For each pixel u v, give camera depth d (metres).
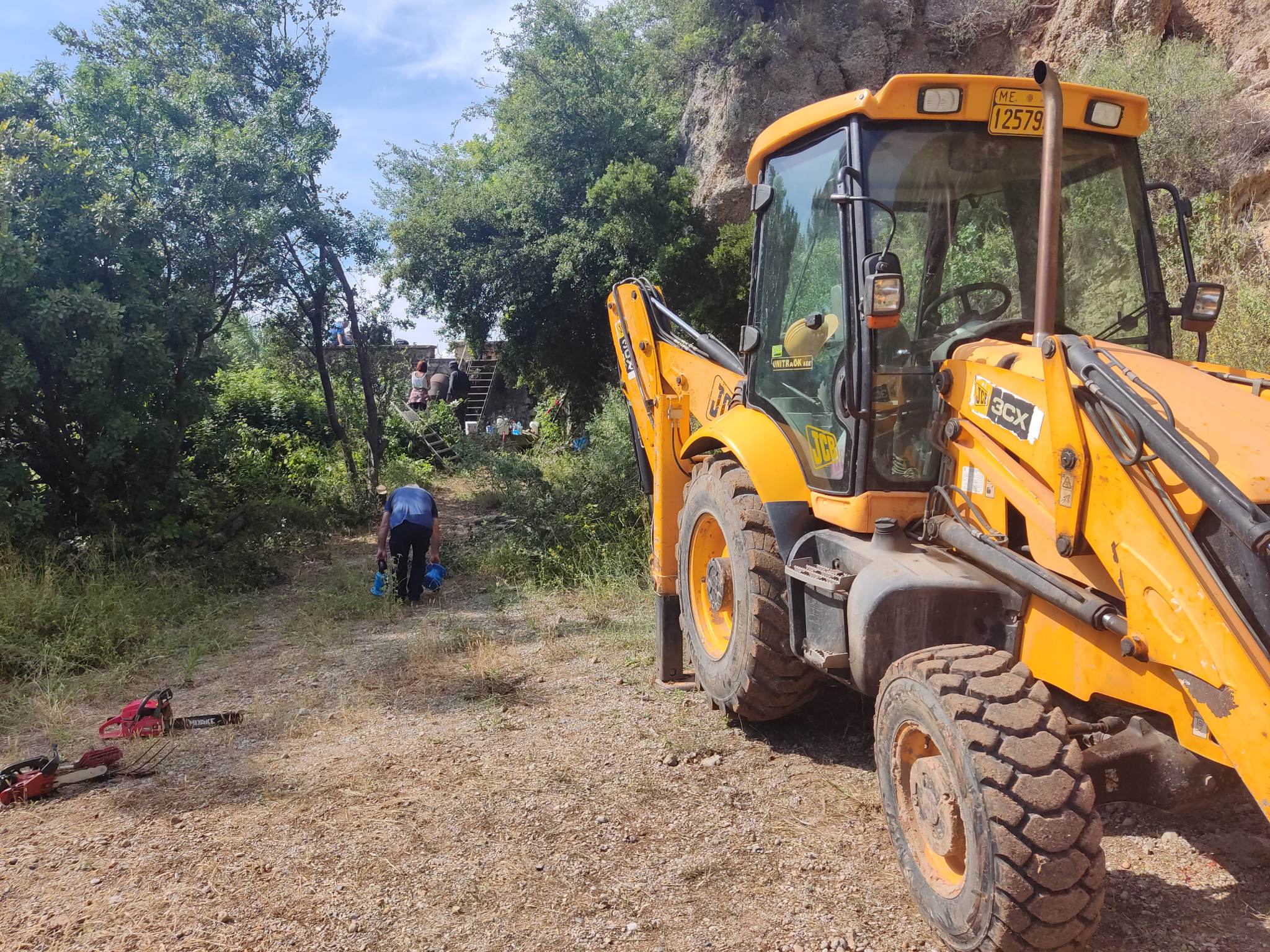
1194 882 3.05
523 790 4.07
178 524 8.97
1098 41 12.74
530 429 20.06
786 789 3.95
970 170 3.68
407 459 15.98
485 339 17.94
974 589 3.14
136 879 3.43
